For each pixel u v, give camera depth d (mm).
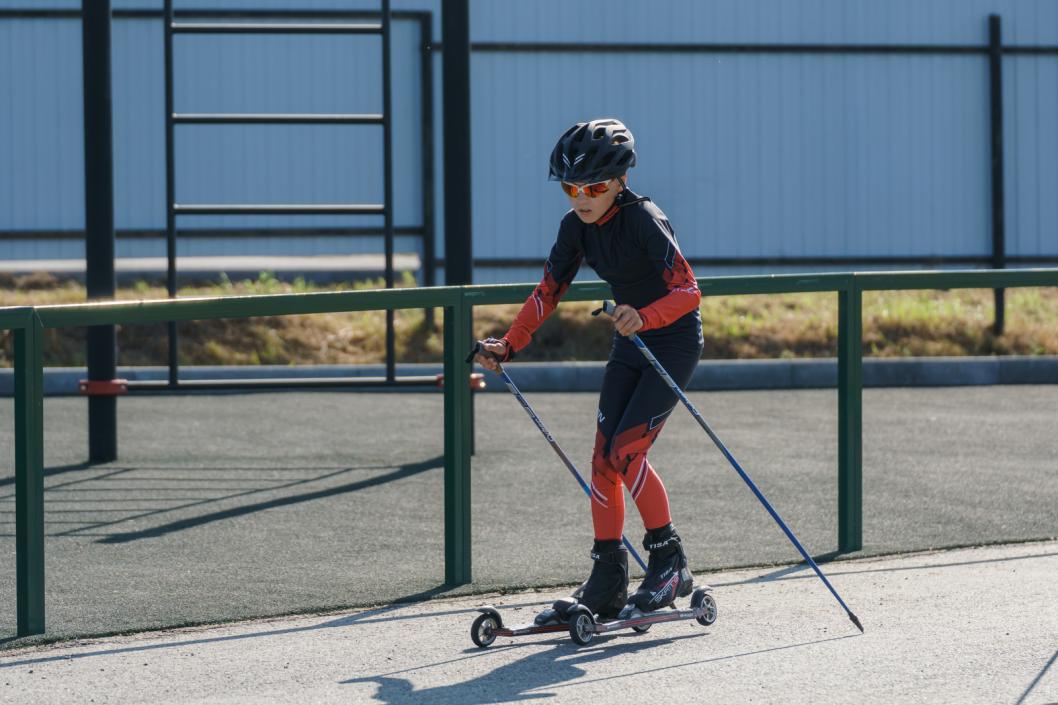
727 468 17172
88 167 18266
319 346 28719
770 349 29172
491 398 24906
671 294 9148
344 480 16625
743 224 33969
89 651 9297
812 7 33875
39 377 9656
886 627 9570
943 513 14203
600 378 26359
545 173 33344
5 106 32312
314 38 32312
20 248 32594
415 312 30188
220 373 26453
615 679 8430
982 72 34312
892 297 32375
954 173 34375
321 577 11586
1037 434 20172
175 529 13734
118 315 10227
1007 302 32312
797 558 12156
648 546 9586
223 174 32531
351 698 8125
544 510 14641
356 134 32625
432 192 31891
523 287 11617
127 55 32188
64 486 16266
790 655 8906
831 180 34125
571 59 33281
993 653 8828
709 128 33781
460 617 10203
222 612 10383
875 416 22188
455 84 18938
